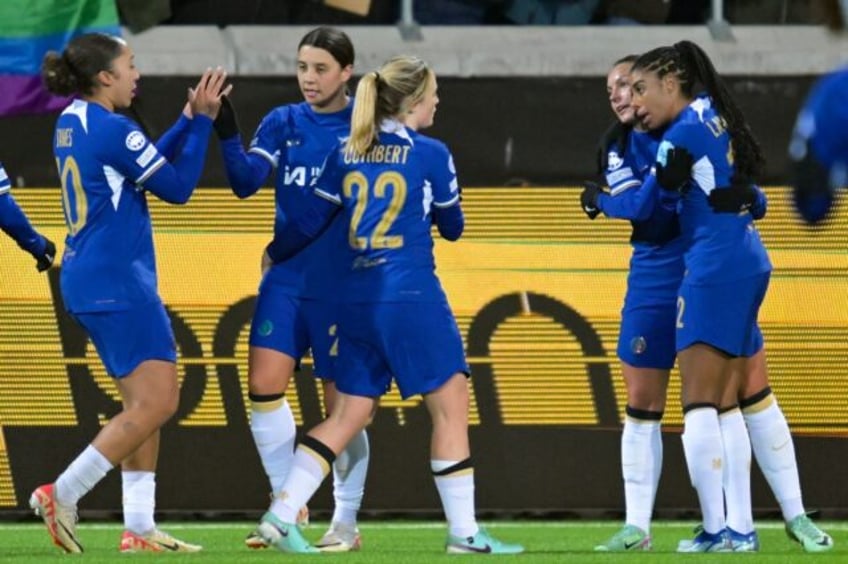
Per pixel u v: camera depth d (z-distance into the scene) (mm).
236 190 25453
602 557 22562
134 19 32500
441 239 31750
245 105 31453
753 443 26297
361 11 33750
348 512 26109
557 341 31703
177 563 21797
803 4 33906
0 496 31609
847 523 31484
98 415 31562
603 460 31719
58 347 31562
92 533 29797
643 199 24750
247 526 31188
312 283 25094
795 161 13195
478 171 31672
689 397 24891
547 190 31734
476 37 32906
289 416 25641
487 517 31750
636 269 25984
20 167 31484
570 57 32469
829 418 31703
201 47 32438
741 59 32594
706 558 22391
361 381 23562
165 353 24406
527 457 31719
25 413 31625
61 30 31781
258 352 25359
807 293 31734
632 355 25906
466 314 31672
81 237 24312
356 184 23469
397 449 31719
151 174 24109
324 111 25516
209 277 31672
